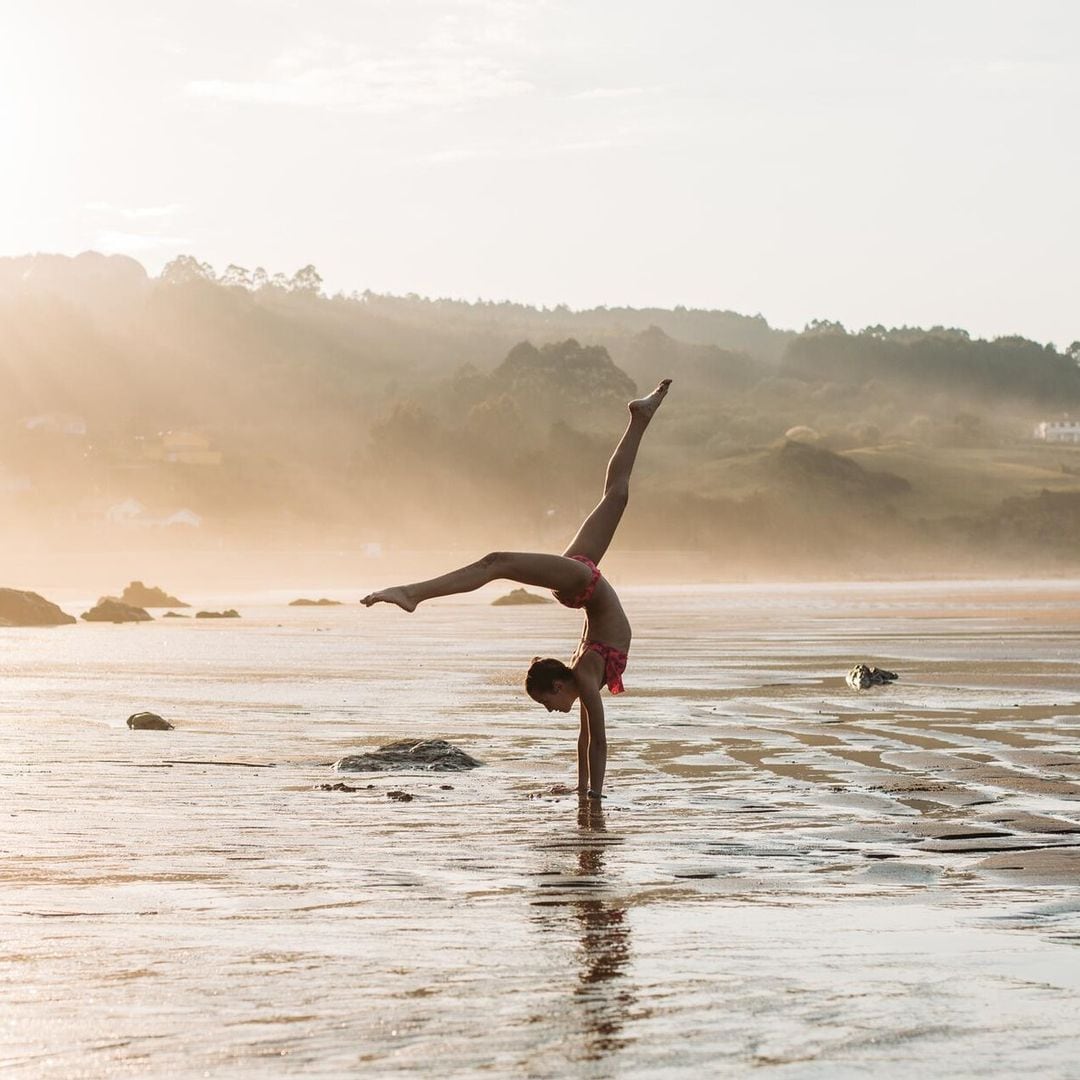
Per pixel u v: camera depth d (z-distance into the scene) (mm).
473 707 14727
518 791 8734
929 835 6953
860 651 24703
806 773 9445
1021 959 4410
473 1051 3475
